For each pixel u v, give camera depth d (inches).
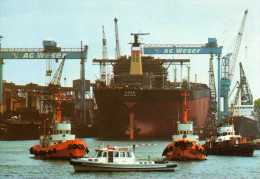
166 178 7116.1
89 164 7440.9
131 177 7106.3
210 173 7805.1
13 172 7751.0
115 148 7539.4
